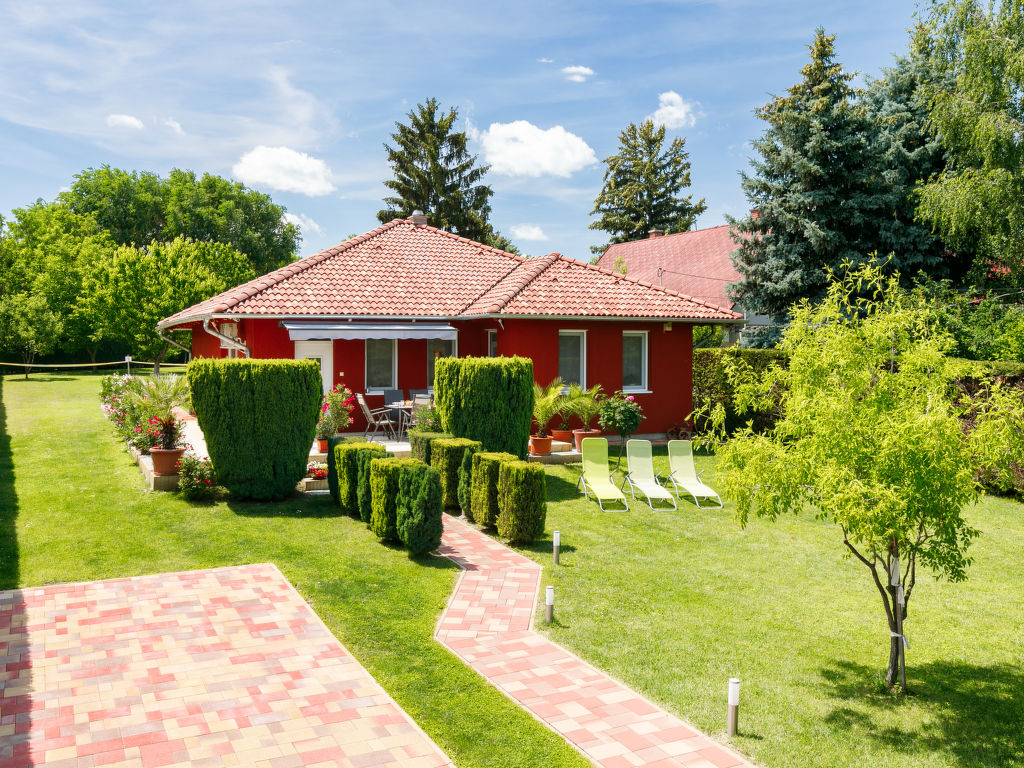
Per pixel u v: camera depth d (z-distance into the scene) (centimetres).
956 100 2219
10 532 1137
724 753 616
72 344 5194
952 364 748
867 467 711
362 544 1150
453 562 1100
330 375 2072
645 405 2244
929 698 733
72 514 1243
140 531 1166
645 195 6544
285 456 1371
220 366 1323
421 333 2023
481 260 2553
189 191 7031
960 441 679
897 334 773
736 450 767
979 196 2152
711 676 764
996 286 2564
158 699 661
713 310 2262
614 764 591
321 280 2139
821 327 787
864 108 2627
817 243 2620
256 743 595
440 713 659
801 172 2616
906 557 758
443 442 1422
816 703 714
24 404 2867
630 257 4447
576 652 809
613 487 1534
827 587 1057
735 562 1162
